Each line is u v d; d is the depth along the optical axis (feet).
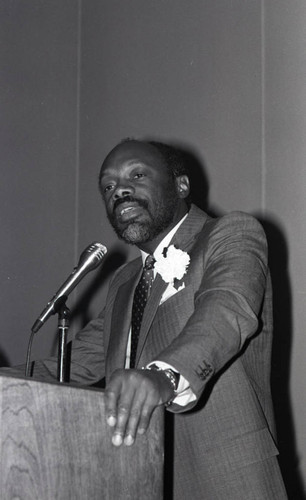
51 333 14.64
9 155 14.71
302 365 11.46
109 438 4.81
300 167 12.10
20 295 14.42
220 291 5.94
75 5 16.38
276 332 11.78
